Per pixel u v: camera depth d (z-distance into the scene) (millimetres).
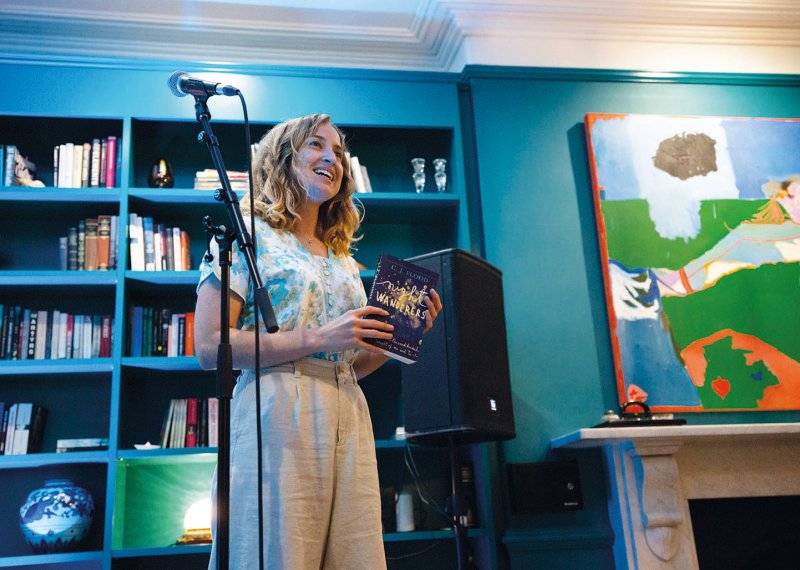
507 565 2988
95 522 3045
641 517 2887
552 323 3328
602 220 3465
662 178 3557
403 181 3662
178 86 1688
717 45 3922
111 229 3113
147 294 3258
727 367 3328
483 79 3646
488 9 3674
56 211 3256
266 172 1647
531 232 3447
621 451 2984
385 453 3291
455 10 3646
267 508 1288
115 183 3178
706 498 3047
